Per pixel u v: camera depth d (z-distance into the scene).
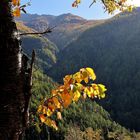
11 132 2.85
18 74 2.91
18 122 2.88
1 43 2.86
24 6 3.42
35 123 3.10
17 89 2.88
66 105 3.27
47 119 3.27
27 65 3.00
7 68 2.87
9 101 2.85
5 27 2.88
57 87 3.36
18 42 2.96
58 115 3.31
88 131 108.88
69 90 3.30
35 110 3.25
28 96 2.94
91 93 3.38
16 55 2.91
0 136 2.82
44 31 3.11
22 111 2.92
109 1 5.75
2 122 2.83
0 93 2.85
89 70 3.40
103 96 3.43
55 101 3.29
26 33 3.09
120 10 5.87
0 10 2.87
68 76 3.39
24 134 2.97
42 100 3.31
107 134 119.19
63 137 94.31
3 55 2.86
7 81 2.85
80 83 3.38
